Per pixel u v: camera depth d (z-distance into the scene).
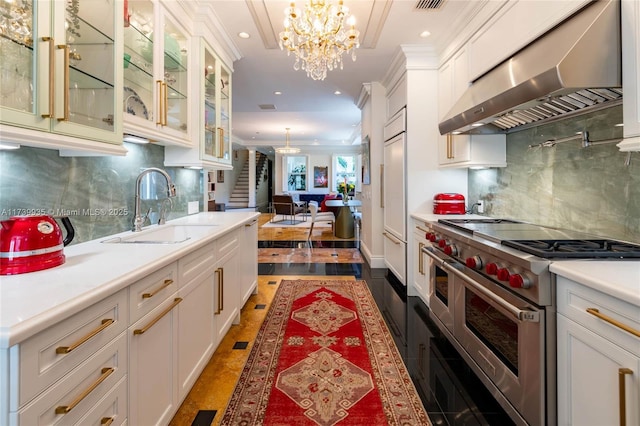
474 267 1.75
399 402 1.71
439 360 2.12
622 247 1.45
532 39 1.78
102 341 0.98
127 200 2.07
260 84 4.57
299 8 2.54
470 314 1.90
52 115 1.13
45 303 0.84
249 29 2.94
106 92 1.48
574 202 1.96
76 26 1.34
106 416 1.00
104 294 0.96
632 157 1.57
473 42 2.49
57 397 0.82
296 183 12.70
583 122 1.88
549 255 1.33
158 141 2.11
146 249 1.50
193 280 1.67
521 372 1.41
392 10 2.63
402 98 3.57
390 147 3.99
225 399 1.72
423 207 3.38
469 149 2.64
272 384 1.86
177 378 1.49
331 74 4.13
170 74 2.33
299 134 10.16
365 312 2.94
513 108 1.76
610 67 1.36
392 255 3.99
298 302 3.18
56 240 1.20
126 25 1.80
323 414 1.61
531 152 2.36
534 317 1.30
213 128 2.86
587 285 1.10
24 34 1.09
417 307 3.05
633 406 0.95
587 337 1.13
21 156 1.34
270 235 7.36
